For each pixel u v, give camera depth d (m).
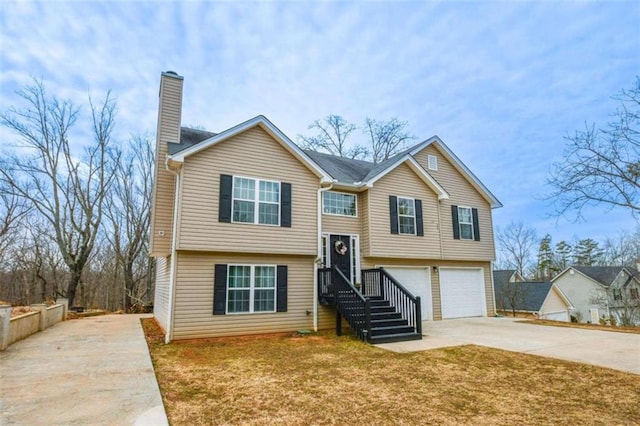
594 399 4.56
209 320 9.38
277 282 10.38
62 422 3.74
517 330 10.61
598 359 6.64
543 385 5.17
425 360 6.74
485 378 5.54
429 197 13.93
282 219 10.43
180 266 9.23
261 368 6.19
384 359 6.85
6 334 7.61
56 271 24.45
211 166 9.73
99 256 27.69
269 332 10.07
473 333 10.05
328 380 5.45
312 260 11.06
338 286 10.14
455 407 4.30
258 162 10.42
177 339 8.92
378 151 26.09
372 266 12.59
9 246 22.41
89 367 6.13
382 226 12.59
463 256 14.29
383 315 9.82
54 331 10.62
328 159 15.02
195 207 9.35
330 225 12.19
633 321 24.45
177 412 4.11
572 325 11.83
